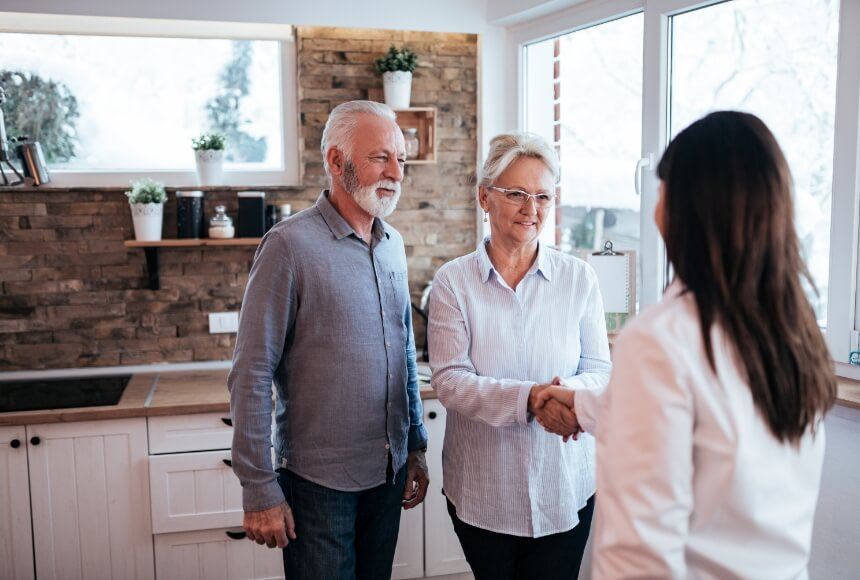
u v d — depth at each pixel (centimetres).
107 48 331
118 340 330
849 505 201
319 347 186
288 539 189
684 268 109
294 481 190
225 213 335
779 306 105
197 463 284
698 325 107
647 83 273
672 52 268
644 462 105
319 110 342
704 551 107
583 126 317
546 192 183
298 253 184
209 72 341
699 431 106
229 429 286
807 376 106
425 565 305
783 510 109
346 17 324
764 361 105
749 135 108
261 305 182
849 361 213
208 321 337
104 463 279
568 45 321
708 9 252
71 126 332
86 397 291
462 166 357
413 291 357
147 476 283
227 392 296
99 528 281
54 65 328
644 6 275
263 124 347
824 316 223
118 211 327
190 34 327
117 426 279
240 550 291
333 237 191
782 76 228
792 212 108
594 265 272
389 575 206
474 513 185
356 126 189
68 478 278
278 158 350
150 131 339
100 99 333
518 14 323
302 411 188
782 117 229
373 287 194
